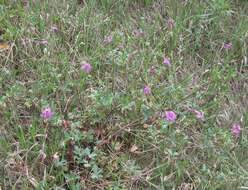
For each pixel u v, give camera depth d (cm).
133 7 139
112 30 131
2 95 109
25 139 102
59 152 100
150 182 100
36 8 127
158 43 126
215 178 102
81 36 124
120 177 100
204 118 112
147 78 115
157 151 105
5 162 97
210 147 106
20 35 120
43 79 110
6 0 128
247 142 112
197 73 126
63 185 97
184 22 133
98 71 117
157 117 107
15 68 117
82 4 136
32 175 96
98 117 105
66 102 108
